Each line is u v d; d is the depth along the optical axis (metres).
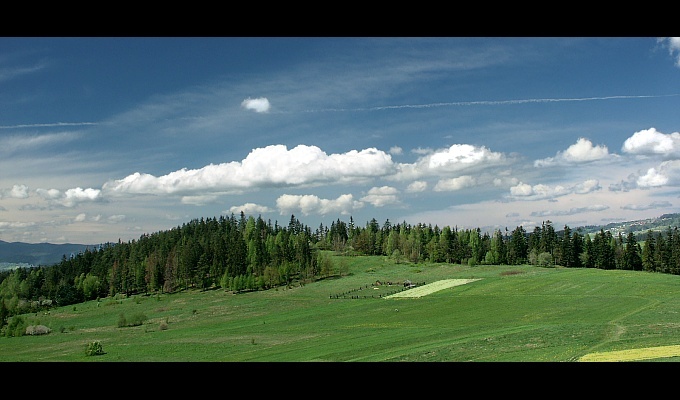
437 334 49.06
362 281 128.38
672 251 119.88
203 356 47.72
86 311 116.75
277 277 132.12
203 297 124.88
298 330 65.94
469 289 98.12
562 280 99.75
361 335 54.28
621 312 59.16
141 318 89.81
